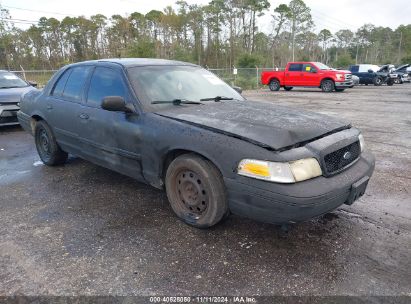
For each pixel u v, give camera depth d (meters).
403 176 4.84
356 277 2.61
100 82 4.18
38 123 5.28
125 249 3.01
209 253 2.93
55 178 4.84
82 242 3.14
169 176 3.40
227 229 3.32
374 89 22.19
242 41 56.28
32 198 4.16
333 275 2.63
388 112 11.13
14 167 5.42
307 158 2.77
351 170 3.10
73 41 62.88
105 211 3.76
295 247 3.01
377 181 4.64
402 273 2.65
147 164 3.57
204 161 3.08
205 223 3.21
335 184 2.81
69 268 2.76
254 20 58.84
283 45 64.06
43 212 3.77
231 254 2.92
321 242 3.09
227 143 2.90
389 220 3.51
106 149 4.02
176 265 2.78
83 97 4.37
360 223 3.44
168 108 3.65
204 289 2.50
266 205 2.72
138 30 56.44
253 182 2.74
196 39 53.12
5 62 48.25
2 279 2.63
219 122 3.17
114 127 3.81
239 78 24.64
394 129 8.23
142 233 3.28
